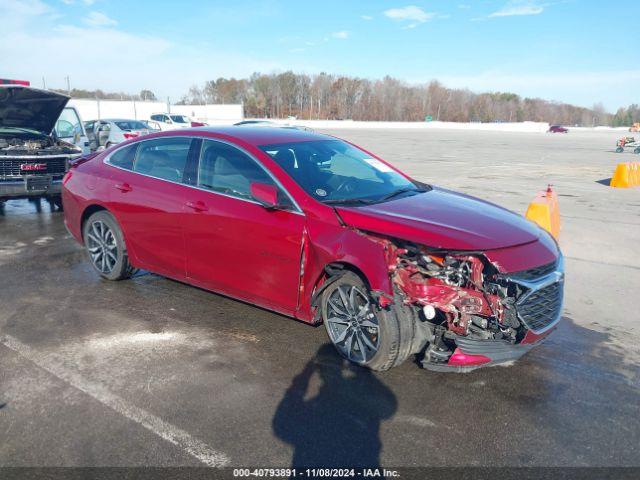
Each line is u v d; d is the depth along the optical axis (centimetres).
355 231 370
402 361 369
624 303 538
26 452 289
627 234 848
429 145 3403
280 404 338
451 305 340
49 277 579
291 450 294
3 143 901
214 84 10650
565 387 366
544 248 367
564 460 288
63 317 470
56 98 874
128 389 352
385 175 482
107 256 557
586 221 955
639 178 1567
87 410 328
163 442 299
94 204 546
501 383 369
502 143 3919
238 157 444
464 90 11862
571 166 2156
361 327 376
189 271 476
